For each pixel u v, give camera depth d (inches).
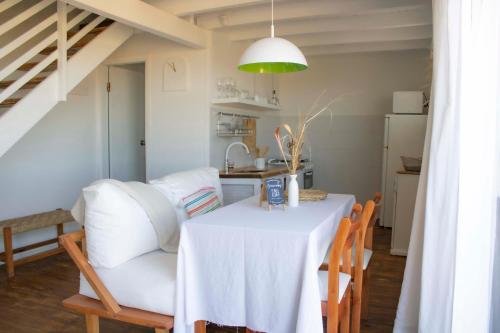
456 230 84.8
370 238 122.5
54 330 114.7
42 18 188.2
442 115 87.0
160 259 103.7
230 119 216.5
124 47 211.9
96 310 95.3
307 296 78.8
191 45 185.6
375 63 258.8
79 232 100.7
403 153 229.1
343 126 267.7
